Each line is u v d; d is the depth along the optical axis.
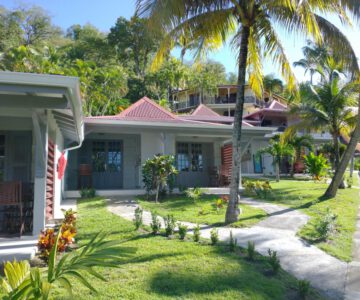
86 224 8.50
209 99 45.31
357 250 7.35
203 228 8.62
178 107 47.16
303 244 7.45
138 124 13.91
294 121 32.09
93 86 32.84
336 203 12.62
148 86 43.12
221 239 7.52
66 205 11.75
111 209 10.88
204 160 17.67
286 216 10.16
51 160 9.41
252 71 11.19
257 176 24.47
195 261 5.73
